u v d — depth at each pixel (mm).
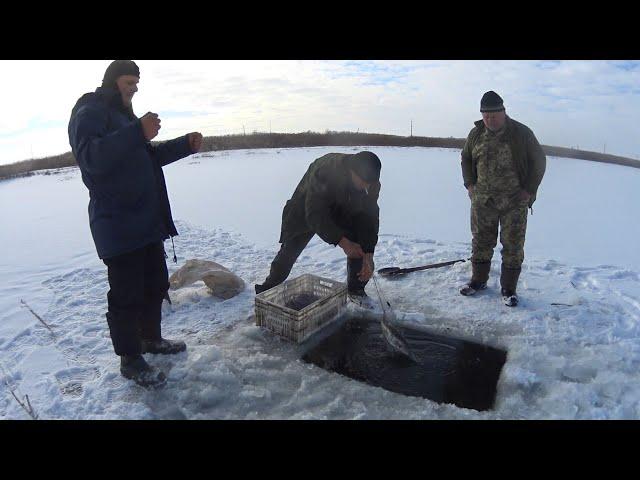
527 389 3547
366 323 4645
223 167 18594
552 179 16938
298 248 4773
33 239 8227
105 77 3369
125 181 3281
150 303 3840
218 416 3291
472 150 4934
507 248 4828
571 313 4676
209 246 7160
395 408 3350
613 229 8812
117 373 3748
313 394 3482
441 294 5188
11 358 4051
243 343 4242
